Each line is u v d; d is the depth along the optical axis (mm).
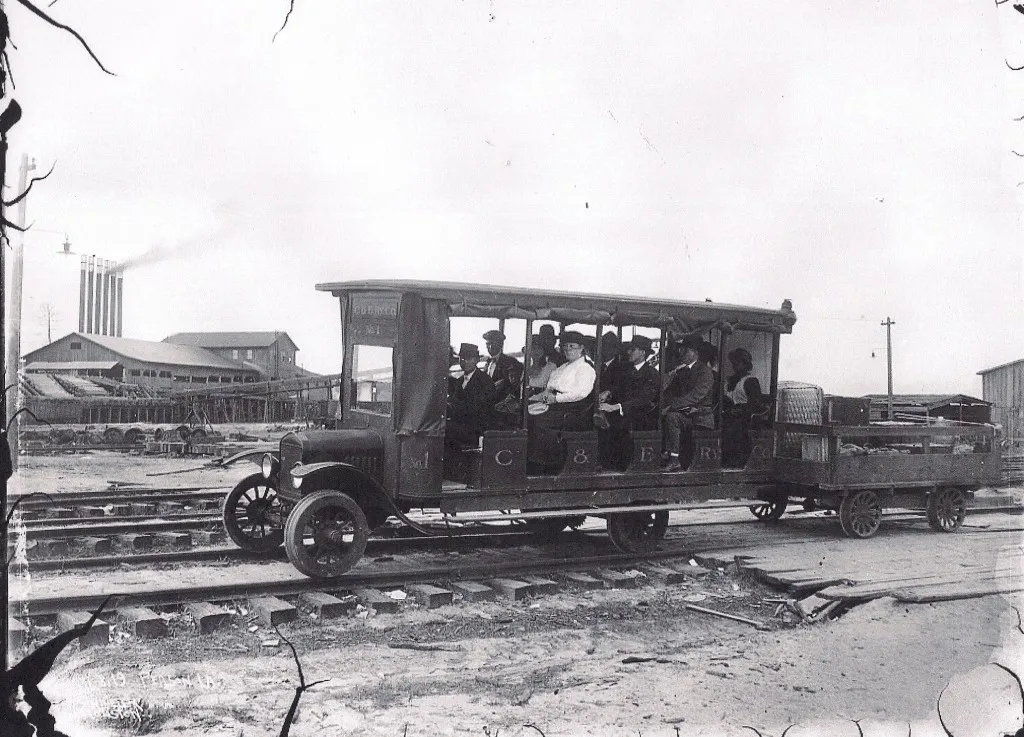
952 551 9812
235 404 29703
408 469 8188
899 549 9938
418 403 8211
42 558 8359
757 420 10500
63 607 6340
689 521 12391
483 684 5363
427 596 7422
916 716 4508
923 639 6277
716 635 6801
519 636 6664
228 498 8789
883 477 11109
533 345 9805
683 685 5305
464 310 8383
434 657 6035
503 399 9125
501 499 8594
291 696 5066
